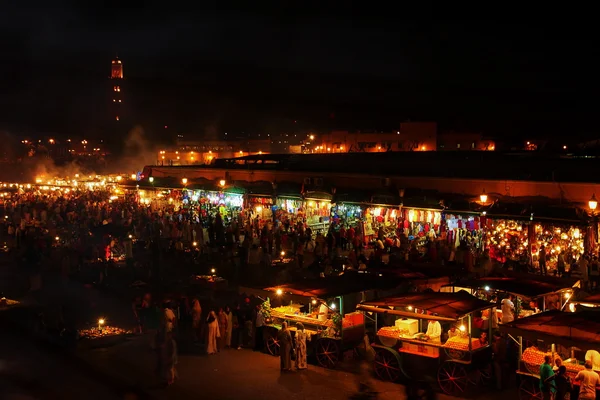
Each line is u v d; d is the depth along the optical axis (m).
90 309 21.61
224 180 37.03
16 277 26.22
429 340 14.25
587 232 22.17
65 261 27.02
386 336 14.75
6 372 15.48
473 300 14.45
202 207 38.41
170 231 32.31
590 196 23.52
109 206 41.78
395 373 14.51
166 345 14.90
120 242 31.53
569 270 21.41
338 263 25.47
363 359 16.20
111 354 17.11
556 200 24.23
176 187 40.03
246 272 25.62
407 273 17.88
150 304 20.00
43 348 17.64
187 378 15.12
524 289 15.31
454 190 27.69
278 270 25.67
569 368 12.41
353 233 28.03
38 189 59.62
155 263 27.61
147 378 15.12
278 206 33.97
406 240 26.30
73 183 63.22
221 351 17.41
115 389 14.26
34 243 30.09
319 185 32.25
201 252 29.38
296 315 16.94
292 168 36.50
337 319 15.68
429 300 14.48
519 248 23.75
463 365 13.44
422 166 31.31
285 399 13.59
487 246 24.52
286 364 15.28
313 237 29.98
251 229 30.81
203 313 19.66
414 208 27.34
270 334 17.05
